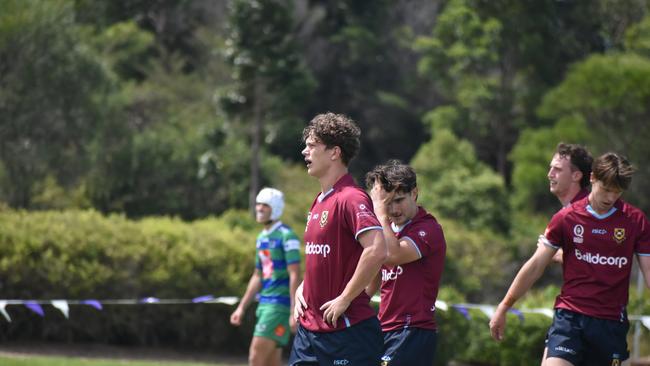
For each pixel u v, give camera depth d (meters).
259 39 86.19
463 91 121.88
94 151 90.19
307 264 18.56
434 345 21.75
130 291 46.84
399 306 21.66
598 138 92.69
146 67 123.69
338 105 149.00
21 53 82.50
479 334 48.41
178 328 48.41
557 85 124.62
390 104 149.12
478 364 50.22
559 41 125.62
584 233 21.56
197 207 96.94
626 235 21.38
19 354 41.81
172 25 141.00
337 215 18.00
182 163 96.81
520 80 126.75
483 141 132.75
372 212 17.77
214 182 97.62
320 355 18.08
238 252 50.22
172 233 49.78
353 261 18.00
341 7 150.12
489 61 120.50
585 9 130.12
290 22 87.50
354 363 17.77
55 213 50.72
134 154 93.31
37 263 44.25
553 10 121.00
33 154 84.00
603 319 21.41
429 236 21.53
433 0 155.25
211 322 48.94
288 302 31.03
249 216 86.44
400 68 153.12
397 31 149.12
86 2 127.00
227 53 88.44
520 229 92.81
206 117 114.19
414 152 150.12
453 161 99.69
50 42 84.00
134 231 48.59
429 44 125.31
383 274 22.14
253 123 92.75
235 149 100.44
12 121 82.69
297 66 89.44
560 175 23.89
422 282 21.61
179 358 46.56
